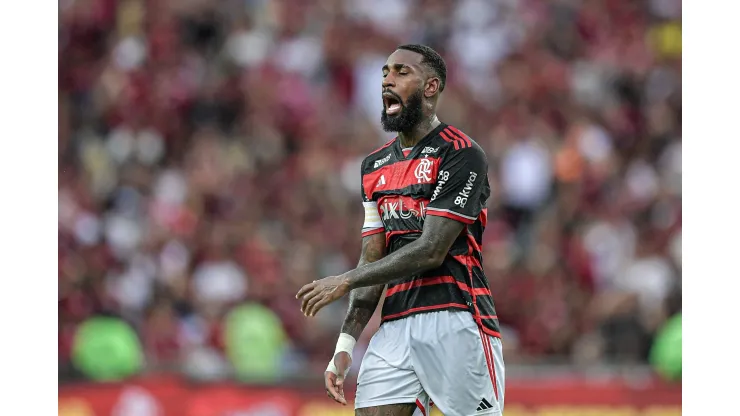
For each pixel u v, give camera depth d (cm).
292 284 4162
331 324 3922
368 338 3538
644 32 6284
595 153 5256
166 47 5656
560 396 3253
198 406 3172
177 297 4016
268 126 5253
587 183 5053
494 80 5741
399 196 1825
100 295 3894
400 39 5966
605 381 3278
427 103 1834
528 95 5659
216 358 3728
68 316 3791
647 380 3284
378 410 1830
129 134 5150
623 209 4903
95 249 4200
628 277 4200
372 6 6097
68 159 5066
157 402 3181
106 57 5697
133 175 4866
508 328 4088
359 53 5750
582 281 4472
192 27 5800
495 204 4884
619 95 5903
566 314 4122
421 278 1830
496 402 1820
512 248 4528
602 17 6306
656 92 5934
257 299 4056
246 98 5428
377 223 1881
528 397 3247
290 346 3891
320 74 5650
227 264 4159
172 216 4556
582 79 5869
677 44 6212
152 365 3262
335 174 4909
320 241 4491
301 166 4975
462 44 5950
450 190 1767
